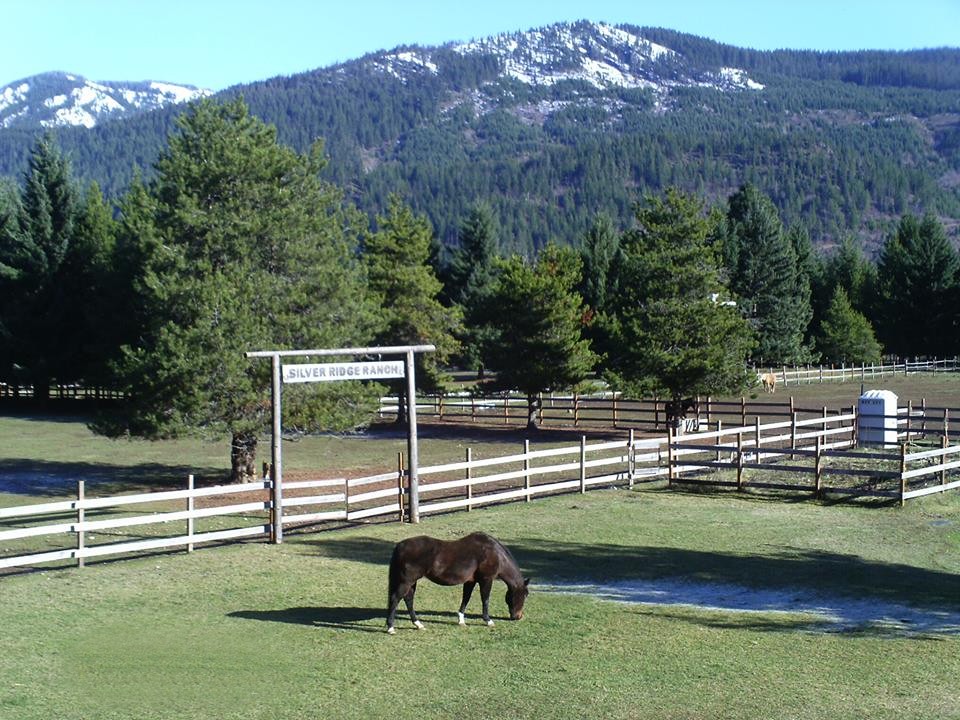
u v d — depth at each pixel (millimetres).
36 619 12742
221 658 11164
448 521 20156
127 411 25156
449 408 49594
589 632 12273
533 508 21609
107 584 14719
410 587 12312
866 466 26094
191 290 24438
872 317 84688
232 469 26516
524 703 9719
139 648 11516
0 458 32438
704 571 15680
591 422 43062
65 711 9438
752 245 73062
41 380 53312
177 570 15672
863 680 10453
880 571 15773
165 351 24375
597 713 9438
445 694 10000
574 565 16109
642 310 36719
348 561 16328
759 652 11469
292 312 26234
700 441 32188
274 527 18016
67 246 53688
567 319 39438
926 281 79375
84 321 53406
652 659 11172
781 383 62500
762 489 23609
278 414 18172
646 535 18578
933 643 11898
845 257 94250
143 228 25969
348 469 28938
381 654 11336
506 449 33812
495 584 14945
